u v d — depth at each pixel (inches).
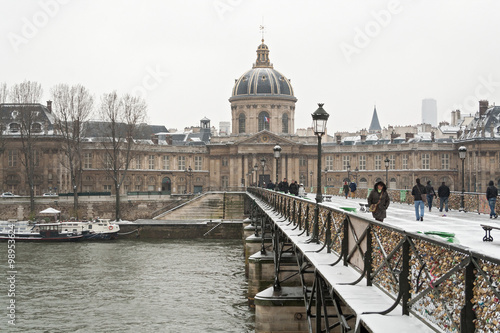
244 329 980.6
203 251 1955.0
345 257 426.3
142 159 3563.0
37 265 1630.2
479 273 217.3
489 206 928.3
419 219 836.0
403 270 288.4
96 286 1336.1
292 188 1387.8
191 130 4990.2
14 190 3046.3
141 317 1070.4
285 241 935.0
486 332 211.2
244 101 3858.3
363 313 291.0
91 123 3388.3
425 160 3617.1
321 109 705.0
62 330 992.2
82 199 2731.3
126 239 2348.7
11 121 3095.5
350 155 3828.7
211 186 3786.9
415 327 263.9
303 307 698.2
